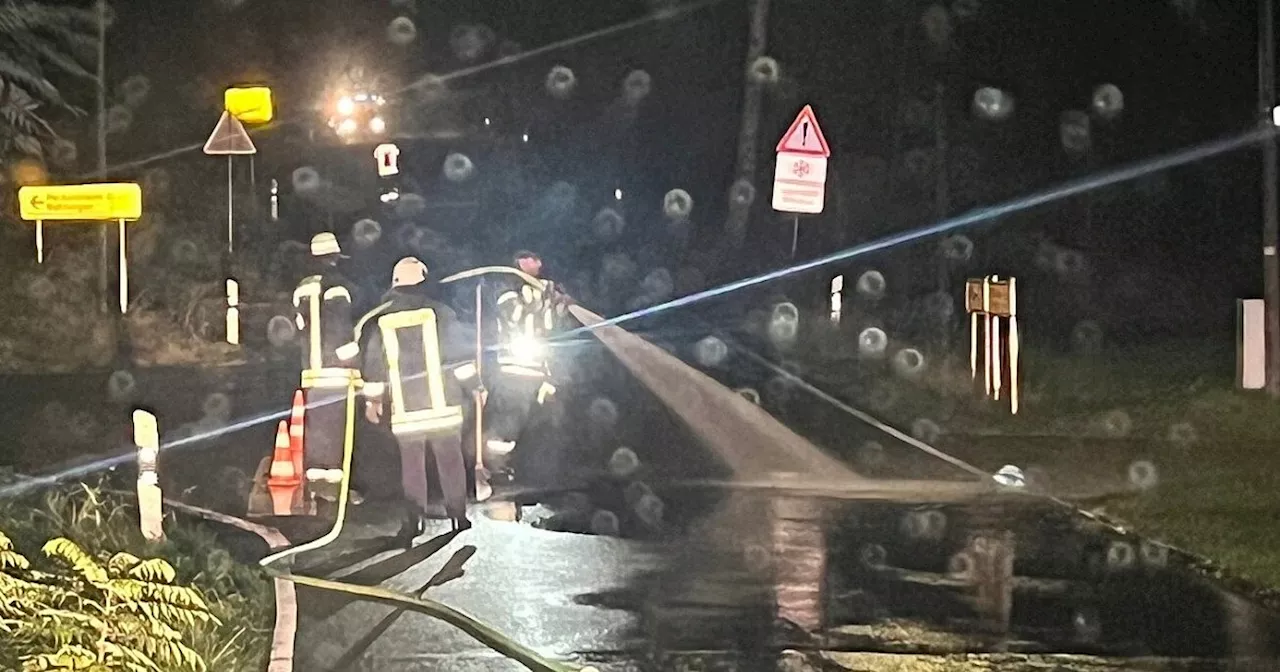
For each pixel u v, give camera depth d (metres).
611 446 15.34
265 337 24.14
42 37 23.33
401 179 37.16
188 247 27.02
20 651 6.89
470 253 33.25
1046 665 8.12
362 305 11.58
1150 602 9.51
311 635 8.35
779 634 8.67
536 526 11.59
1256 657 8.28
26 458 13.73
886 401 18.97
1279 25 18.80
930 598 9.55
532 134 45.66
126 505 10.62
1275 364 18.53
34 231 24.38
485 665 7.86
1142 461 14.68
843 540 11.26
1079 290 31.62
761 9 32.78
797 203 20.70
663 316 28.52
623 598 9.45
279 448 11.96
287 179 30.53
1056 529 11.75
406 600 9.02
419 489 10.84
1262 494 12.87
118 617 6.99
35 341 22.39
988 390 18.78
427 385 10.82
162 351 23.16
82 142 25.14
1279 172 18.44
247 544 10.58
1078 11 32.00
